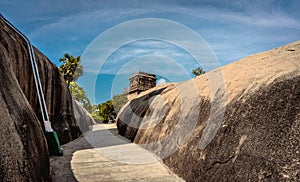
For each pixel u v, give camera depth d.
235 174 2.53
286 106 2.40
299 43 4.02
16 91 3.05
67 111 8.52
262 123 2.56
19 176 2.10
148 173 3.99
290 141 2.12
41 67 6.46
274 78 2.90
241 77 3.89
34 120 3.19
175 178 3.71
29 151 2.51
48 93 6.78
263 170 2.21
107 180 3.60
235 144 2.80
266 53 4.46
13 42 4.62
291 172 1.95
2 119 2.27
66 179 3.61
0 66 2.93
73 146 6.73
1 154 1.99
